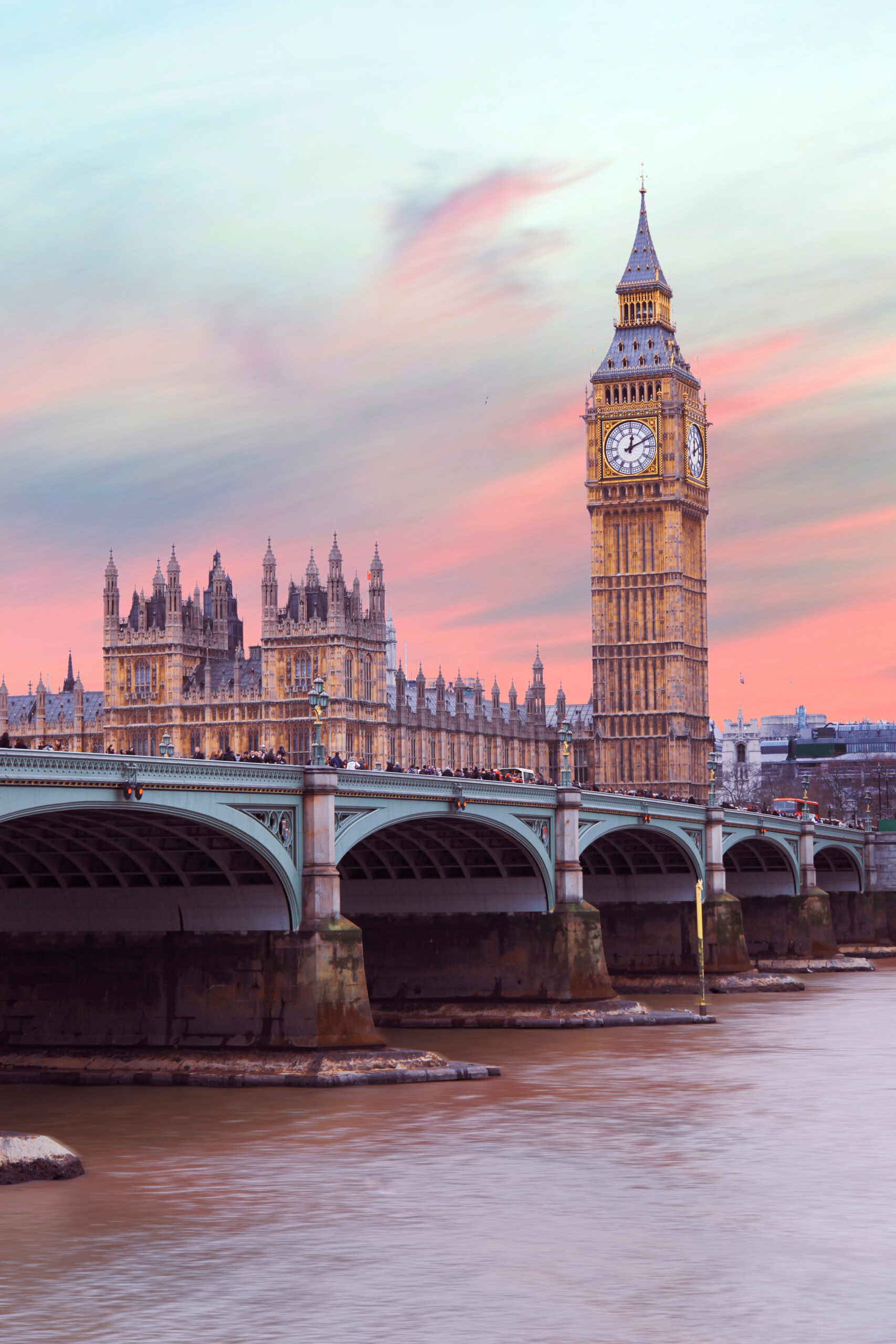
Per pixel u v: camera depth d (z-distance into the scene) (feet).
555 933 369.50
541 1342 147.23
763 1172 212.23
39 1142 210.38
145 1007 289.94
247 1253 174.81
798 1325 151.84
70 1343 147.43
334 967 280.51
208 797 265.13
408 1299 159.33
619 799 405.18
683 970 459.73
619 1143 229.25
